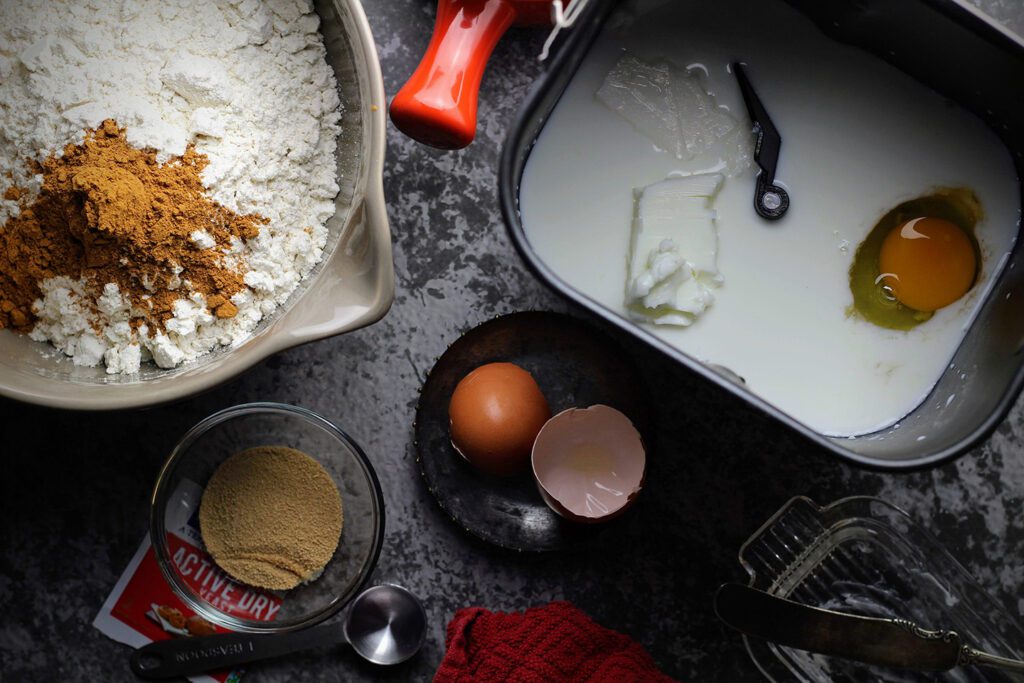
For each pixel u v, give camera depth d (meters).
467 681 0.52
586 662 0.53
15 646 0.54
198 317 0.48
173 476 0.54
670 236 0.48
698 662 0.54
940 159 0.48
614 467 0.51
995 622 0.54
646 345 0.43
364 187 0.45
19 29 0.47
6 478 0.54
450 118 0.45
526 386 0.51
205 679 0.54
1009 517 0.54
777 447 0.54
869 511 0.54
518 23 0.48
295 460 0.54
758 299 0.48
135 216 0.46
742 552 0.54
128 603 0.54
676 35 0.48
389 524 0.54
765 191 0.48
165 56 0.47
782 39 0.48
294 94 0.48
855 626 0.51
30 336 0.49
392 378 0.54
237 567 0.54
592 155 0.48
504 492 0.53
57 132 0.47
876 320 0.49
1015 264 0.47
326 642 0.53
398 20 0.54
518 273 0.54
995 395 0.45
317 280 0.47
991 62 0.45
